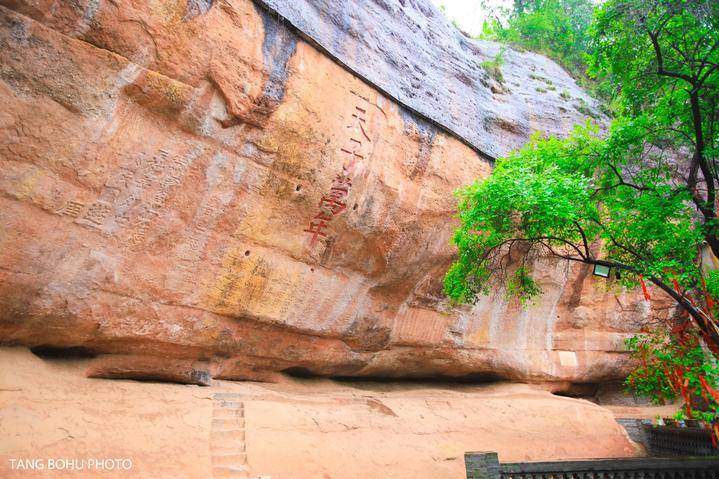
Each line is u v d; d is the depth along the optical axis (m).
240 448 8.11
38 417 6.66
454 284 10.59
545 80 17.72
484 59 16.48
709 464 7.52
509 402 13.63
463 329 13.65
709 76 9.30
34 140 6.47
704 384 8.04
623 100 11.14
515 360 14.80
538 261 14.44
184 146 7.84
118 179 7.33
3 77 6.12
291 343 10.50
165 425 7.70
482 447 11.40
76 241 7.16
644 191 9.85
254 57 8.17
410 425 10.99
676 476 7.45
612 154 10.05
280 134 8.73
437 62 13.21
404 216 11.20
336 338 11.27
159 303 8.24
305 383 11.44
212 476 7.38
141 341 8.29
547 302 15.23
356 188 10.16
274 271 9.60
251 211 8.91
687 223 9.18
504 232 10.17
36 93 6.38
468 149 12.79
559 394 16.27
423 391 13.25
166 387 8.49
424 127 11.57
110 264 7.56
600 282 15.61
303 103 8.93
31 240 6.73
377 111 10.45
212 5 7.59
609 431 13.88
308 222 9.79
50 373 7.41
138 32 6.91
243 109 8.11
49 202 6.78
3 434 6.21
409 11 13.32
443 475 10.00
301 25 8.97
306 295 10.27
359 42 10.38
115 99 7.01
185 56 7.41
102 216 7.33
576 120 16.55
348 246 10.62
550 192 8.70
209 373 9.40
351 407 10.86
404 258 11.59
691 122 10.01
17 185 6.47
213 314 8.99
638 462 7.36
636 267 8.76
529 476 7.00
